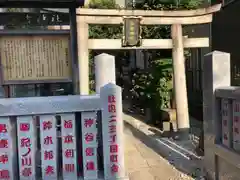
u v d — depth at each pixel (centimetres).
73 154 323
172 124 826
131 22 762
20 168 315
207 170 461
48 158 319
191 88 1108
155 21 802
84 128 324
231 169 388
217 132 429
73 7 457
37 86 486
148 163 556
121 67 1512
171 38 822
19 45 452
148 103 993
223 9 812
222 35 823
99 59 459
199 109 987
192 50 1084
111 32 925
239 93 356
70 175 323
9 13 456
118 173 328
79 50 751
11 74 454
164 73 888
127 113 1141
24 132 314
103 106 325
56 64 462
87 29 757
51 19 466
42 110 315
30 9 531
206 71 449
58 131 329
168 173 504
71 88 487
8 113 310
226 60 426
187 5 826
